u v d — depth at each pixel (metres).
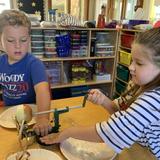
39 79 0.98
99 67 2.62
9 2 2.85
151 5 2.36
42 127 0.78
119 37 2.47
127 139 0.59
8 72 1.07
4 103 1.15
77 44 2.34
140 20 2.26
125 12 2.73
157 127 0.59
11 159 0.65
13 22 0.89
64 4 3.09
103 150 0.73
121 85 2.50
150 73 0.59
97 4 3.15
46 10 3.00
